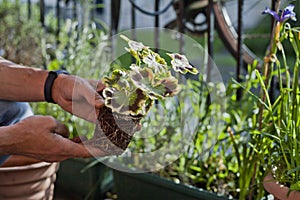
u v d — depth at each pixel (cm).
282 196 106
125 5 296
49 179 142
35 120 92
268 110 122
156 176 149
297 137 112
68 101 95
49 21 233
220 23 205
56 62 192
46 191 142
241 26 159
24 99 100
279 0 117
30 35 212
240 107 151
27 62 202
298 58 112
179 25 180
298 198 104
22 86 98
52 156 94
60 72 100
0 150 93
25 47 206
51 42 213
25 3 253
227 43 204
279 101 122
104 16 283
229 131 136
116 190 161
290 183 111
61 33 209
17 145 92
